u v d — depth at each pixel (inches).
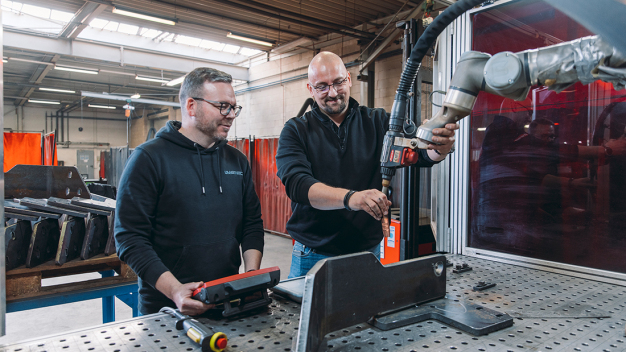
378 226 48.6
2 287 60.0
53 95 482.0
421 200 89.2
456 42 49.8
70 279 140.2
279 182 227.9
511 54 19.5
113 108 573.9
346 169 46.4
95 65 344.2
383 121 49.4
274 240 216.1
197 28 262.5
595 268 38.3
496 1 45.1
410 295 27.6
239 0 207.5
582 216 40.3
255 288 29.0
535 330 25.2
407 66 28.0
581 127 40.5
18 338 99.1
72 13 232.4
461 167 49.4
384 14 230.8
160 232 42.9
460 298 30.8
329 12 227.8
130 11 195.3
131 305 79.0
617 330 25.3
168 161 43.1
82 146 565.0
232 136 378.3
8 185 83.5
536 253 43.6
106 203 83.0
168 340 23.7
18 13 248.8
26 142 165.2
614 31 12.5
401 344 22.8
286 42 295.6
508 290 34.0
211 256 44.4
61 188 86.8
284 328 25.8
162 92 470.0
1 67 59.8
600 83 39.0
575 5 12.9
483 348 22.4
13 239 65.8
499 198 46.8
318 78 42.9
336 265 22.0
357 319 23.6
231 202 47.1
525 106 44.6
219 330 25.4
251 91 350.3
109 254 76.5
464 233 49.4
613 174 38.4
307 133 46.2
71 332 24.6
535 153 43.8
